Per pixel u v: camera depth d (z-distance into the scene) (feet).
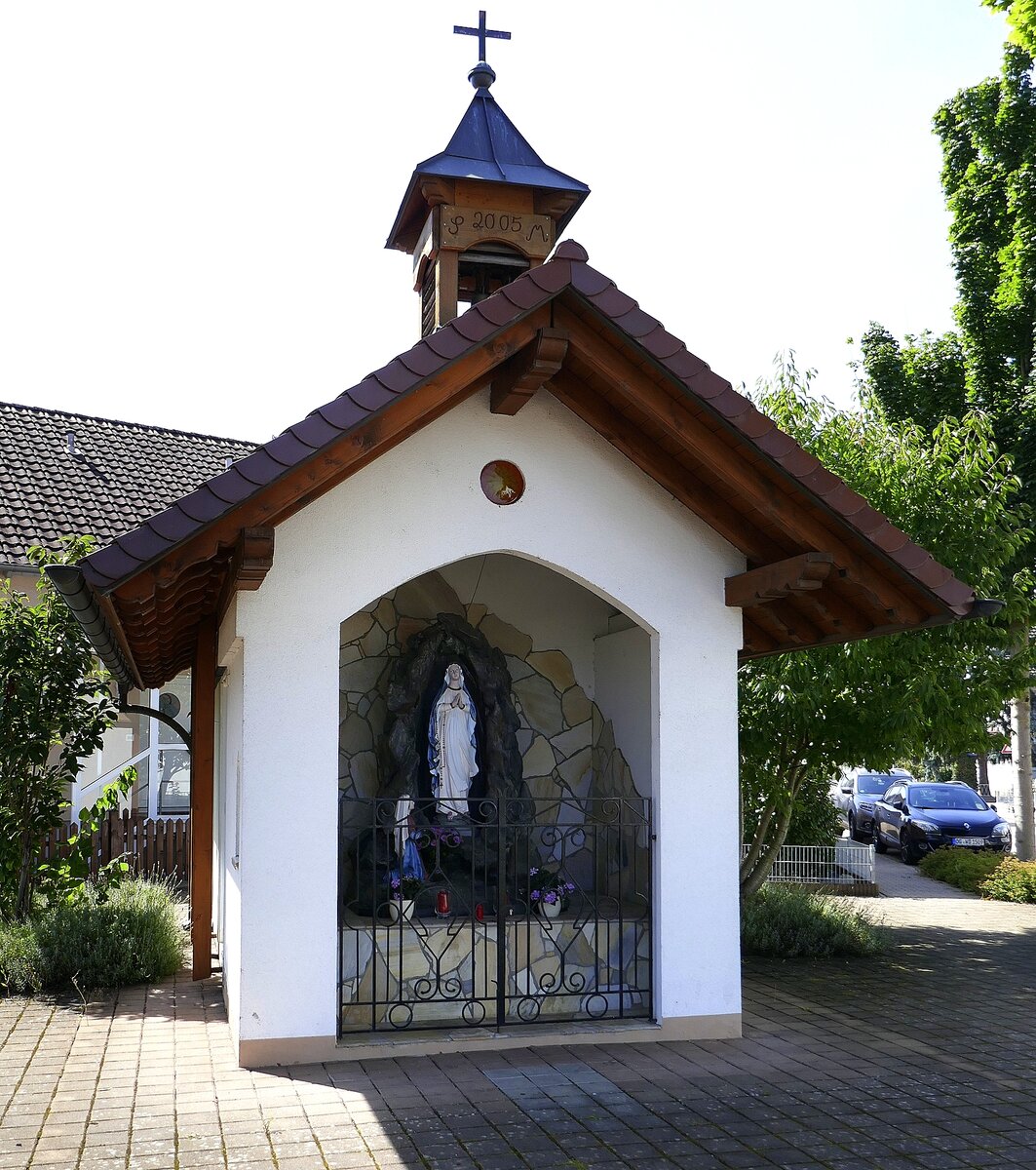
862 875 57.93
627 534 25.99
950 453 40.98
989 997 30.76
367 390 21.22
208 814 33.58
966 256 62.49
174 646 32.48
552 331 22.39
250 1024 22.71
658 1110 20.29
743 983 32.86
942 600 23.63
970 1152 18.42
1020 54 61.16
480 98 35.88
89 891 40.04
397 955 25.13
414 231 37.29
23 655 37.47
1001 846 74.64
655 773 25.94
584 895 27.76
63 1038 25.22
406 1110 20.06
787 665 36.76
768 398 41.73
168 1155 17.79
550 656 32.22
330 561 23.95
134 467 61.57
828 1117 20.03
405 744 28.91
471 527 24.95
